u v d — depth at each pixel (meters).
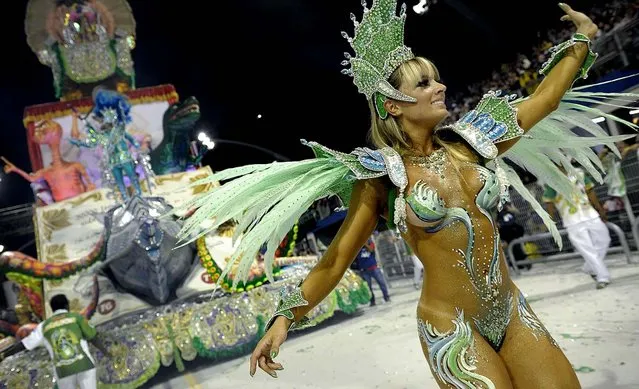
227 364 7.20
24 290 8.37
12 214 15.85
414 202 1.98
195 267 7.88
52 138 10.72
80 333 5.45
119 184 8.60
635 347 3.82
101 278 7.55
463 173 2.05
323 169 2.14
